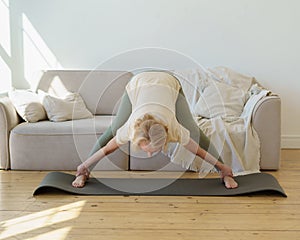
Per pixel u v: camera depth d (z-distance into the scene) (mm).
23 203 2594
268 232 2162
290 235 2125
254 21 4074
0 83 4148
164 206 2549
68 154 3314
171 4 4070
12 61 4121
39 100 3562
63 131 3291
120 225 2252
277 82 4145
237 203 2596
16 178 3129
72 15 4074
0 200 2645
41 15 4070
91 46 4113
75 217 2365
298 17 4055
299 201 2633
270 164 3324
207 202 2615
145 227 2227
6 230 2186
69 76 3867
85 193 2760
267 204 2576
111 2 4062
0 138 3328
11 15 4066
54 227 2225
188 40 4113
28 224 2266
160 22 4094
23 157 3324
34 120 3406
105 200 2654
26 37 4094
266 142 3295
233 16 4074
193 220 2324
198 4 4066
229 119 3396
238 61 4137
